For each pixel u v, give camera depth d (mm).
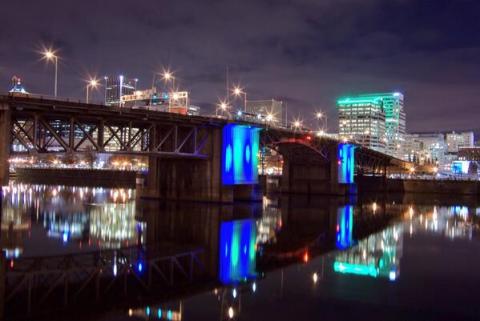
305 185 132875
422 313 25766
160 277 32031
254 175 90062
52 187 134625
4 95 50156
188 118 73438
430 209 94812
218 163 81062
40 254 38469
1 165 49875
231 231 54375
